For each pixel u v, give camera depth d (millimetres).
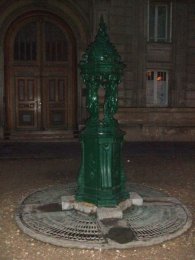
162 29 15758
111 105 5906
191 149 13000
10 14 14367
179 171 9320
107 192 5742
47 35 15094
